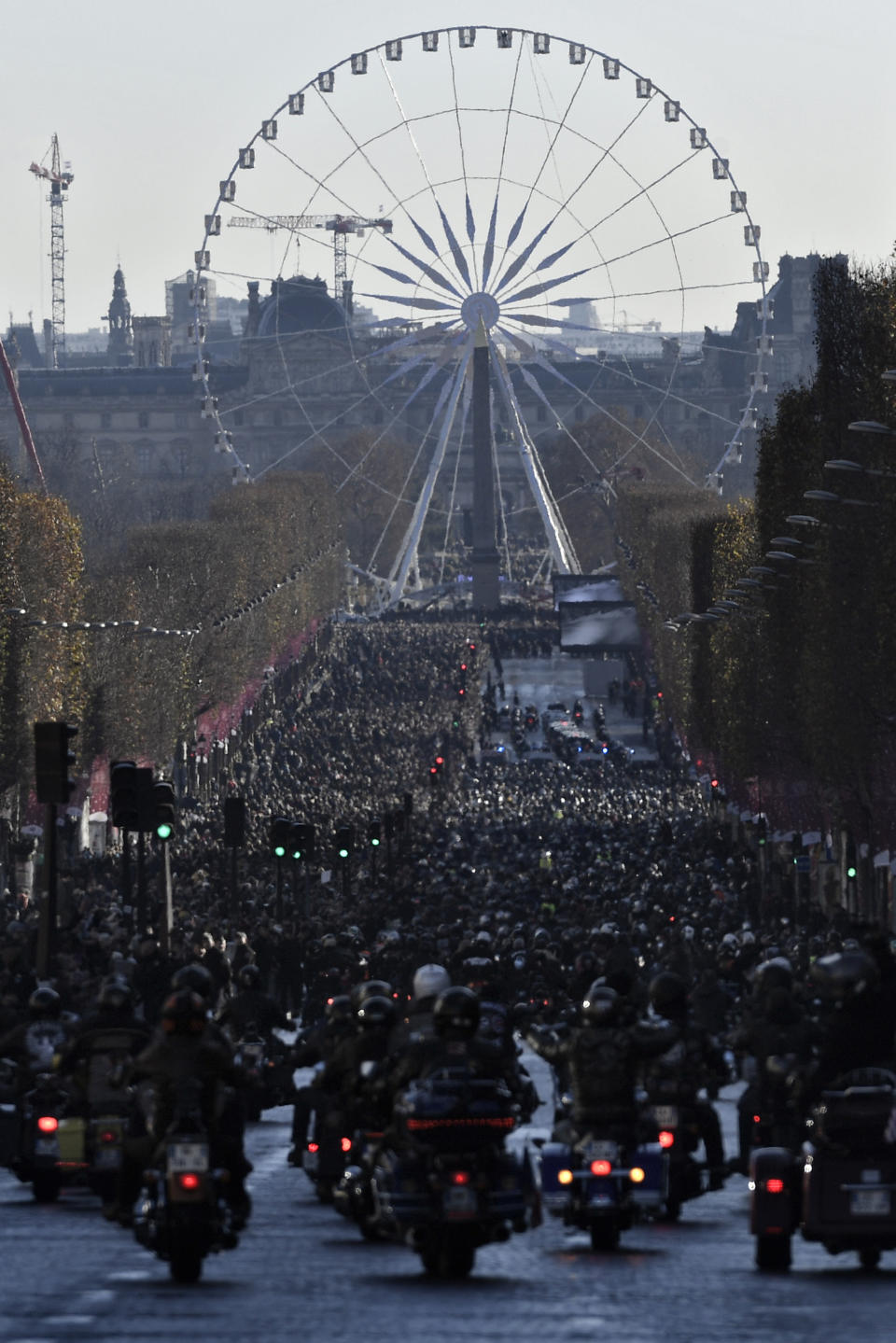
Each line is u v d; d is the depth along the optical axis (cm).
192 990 5903
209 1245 5662
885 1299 5325
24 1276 5831
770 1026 7175
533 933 17412
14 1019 8325
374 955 17412
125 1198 6103
